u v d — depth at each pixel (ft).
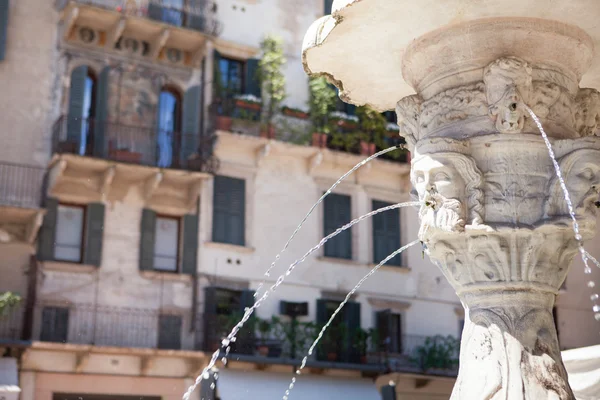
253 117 92.22
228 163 91.40
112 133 85.66
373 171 98.58
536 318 18.12
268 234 92.12
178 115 90.58
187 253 87.51
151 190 85.30
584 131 19.90
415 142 20.24
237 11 95.71
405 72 20.76
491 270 18.19
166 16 89.56
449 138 18.26
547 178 18.20
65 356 80.43
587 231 18.08
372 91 23.30
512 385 17.58
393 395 81.87
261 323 87.25
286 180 94.32
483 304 18.44
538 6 18.21
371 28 19.76
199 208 88.94
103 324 82.89
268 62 93.50
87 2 84.79
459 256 18.54
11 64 84.53
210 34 90.22
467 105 18.81
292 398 86.74
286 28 98.68
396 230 99.19
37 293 80.94
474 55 18.88
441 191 18.21
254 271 90.48
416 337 96.78
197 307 86.74
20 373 78.54
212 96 91.86
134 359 82.79
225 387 83.92
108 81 86.22
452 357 96.32
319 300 92.84
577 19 18.67
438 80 19.47
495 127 18.33
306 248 93.76
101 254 83.92
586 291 100.07
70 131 83.51
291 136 94.07
